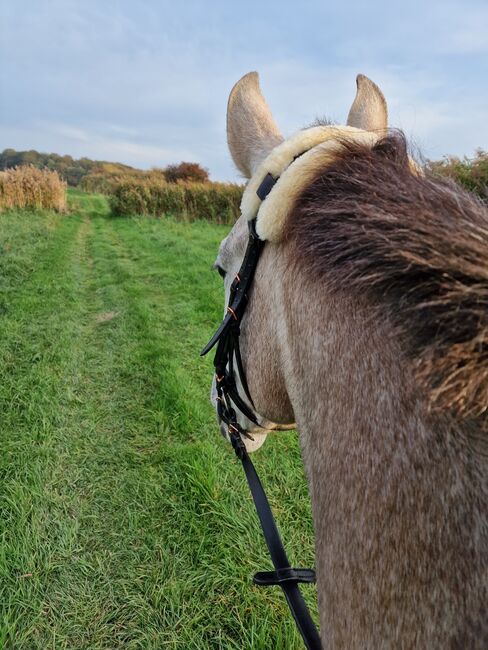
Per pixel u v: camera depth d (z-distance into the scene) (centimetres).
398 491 59
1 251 873
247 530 257
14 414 365
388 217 69
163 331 567
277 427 151
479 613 49
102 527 266
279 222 94
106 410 389
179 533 260
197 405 384
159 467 314
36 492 284
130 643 204
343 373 72
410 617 54
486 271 54
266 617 207
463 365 54
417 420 60
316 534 72
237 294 114
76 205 2412
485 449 55
